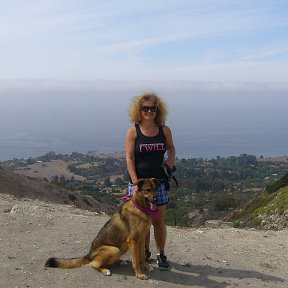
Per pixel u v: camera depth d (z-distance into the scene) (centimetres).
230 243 534
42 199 1664
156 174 369
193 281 375
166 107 373
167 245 487
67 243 471
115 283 352
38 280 355
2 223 549
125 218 359
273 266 462
